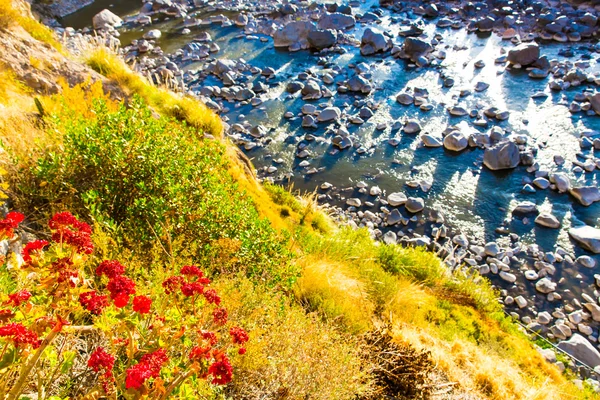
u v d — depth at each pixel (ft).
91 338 9.80
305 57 78.95
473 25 87.15
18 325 6.20
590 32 81.66
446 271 32.60
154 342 7.89
